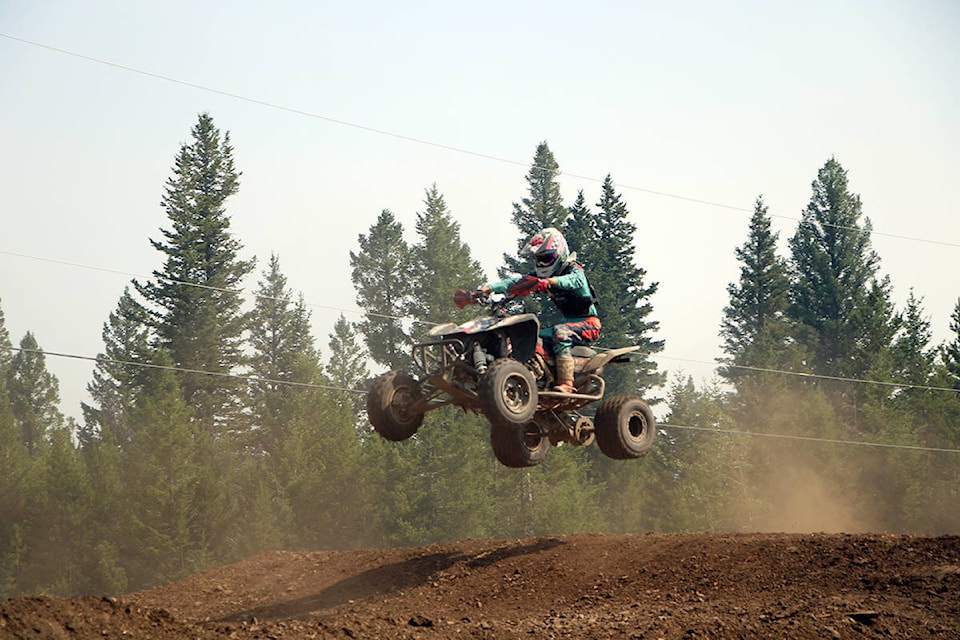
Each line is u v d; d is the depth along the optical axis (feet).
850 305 341.82
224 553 229.45
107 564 220.64
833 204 359.46
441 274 355.97
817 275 350.64
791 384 297.94
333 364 362.12
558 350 64.13
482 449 260.62
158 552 220.02
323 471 243.60
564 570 72.74
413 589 73.61
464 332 59.77
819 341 335.47
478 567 76.13
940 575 60.75
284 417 283.79
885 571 63.36
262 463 278.67
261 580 83.05
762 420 280.92
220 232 318.04
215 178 326.44
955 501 252.62
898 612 55.47
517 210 350.84
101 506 235.81
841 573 64.39
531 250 66.49
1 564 232.73
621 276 332.19
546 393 62.23
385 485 249.34
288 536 233.35
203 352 302.86
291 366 344.90
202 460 238.89
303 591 78.54
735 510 256.11
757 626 52.60
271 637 47.83
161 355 256.11
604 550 76.23
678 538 76.59
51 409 436.76
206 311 303.07
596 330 67.51
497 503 256.11
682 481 264.11
